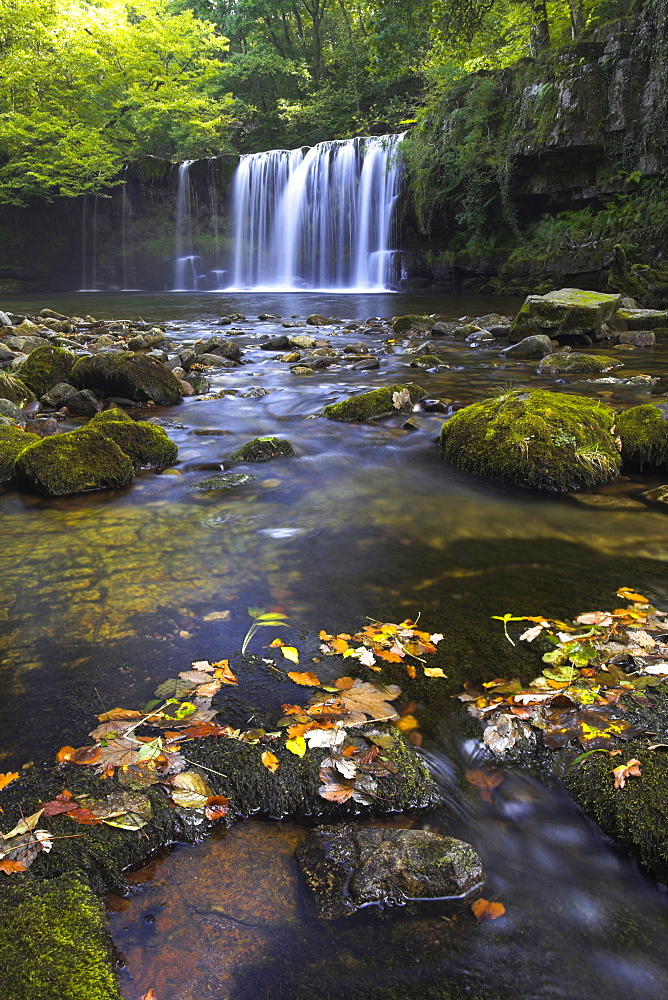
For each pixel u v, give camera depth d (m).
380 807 1.77
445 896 1.52
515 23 22.55
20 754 1.93
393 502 4.18
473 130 19.75
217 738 1.97
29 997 1.22
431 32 20.45
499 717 2.07
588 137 17.47
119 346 10.09
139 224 28.34
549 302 10.35
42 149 26.28
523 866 1.61
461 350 10.22
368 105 32.69
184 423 6.14
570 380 7.70
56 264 28.31
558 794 1.82
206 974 1.35
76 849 1.57
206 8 37.56
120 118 29.42
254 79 35.50
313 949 1.40
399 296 20.45
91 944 1.34
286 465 4.97
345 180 23.89
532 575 3.13
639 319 10.99
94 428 4.86
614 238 17.12
